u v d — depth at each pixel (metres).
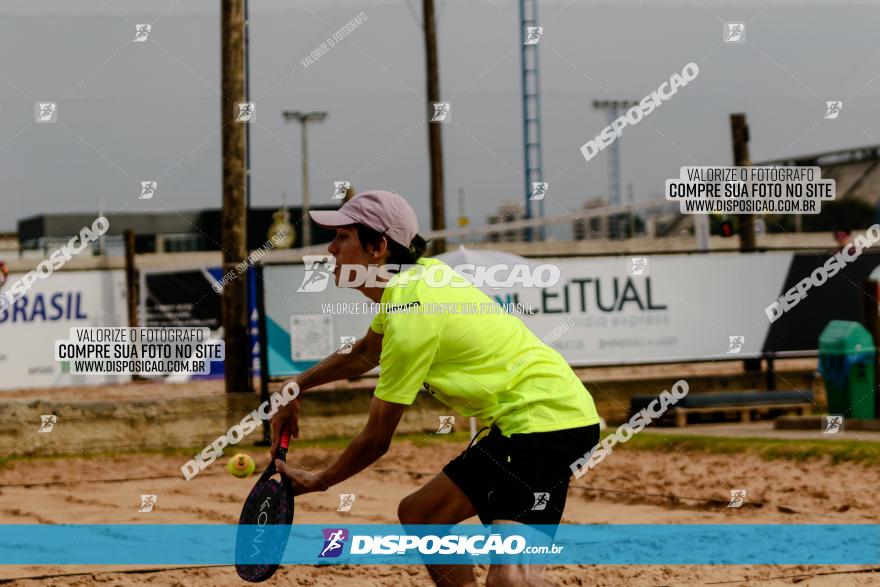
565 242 27.59
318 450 17.11
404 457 16.27
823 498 10.86
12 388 24.61
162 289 24.95
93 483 14.27
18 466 16.03
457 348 4.19
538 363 4.29
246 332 18.77
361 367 4.79
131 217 34.19
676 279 20.64
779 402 20.03
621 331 20.34
